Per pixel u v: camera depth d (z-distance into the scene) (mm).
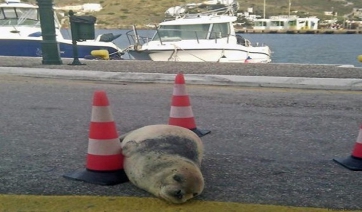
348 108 8094
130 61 15484
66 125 6742
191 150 4402
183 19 21672
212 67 13312
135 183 4215
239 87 10422
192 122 6203
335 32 97375
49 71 11938
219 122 6988
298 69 12750
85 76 11602
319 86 10328
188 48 20172
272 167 4914
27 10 20688
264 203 3951
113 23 81625
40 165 4879
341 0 171500
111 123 4480
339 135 6309
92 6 89938
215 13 23750
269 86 10547
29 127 6574
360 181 4520
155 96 9172
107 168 4418
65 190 4184
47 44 13641
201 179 3998
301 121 7094
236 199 4027
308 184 4422
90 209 3787
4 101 8453
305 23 100000
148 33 25250
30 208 3799
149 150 4250
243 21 97250
